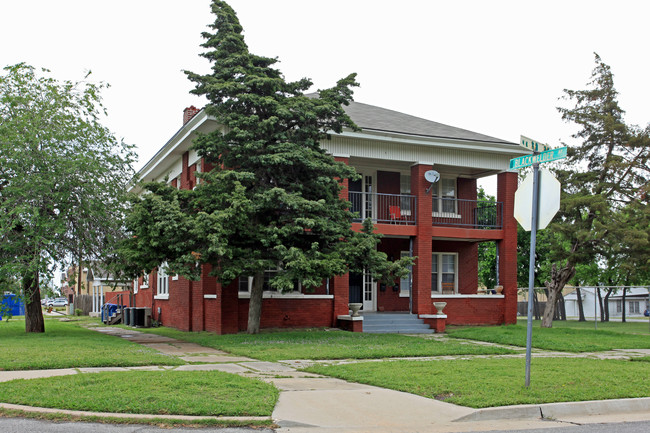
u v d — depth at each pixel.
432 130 23.39
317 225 16.34
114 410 7.13
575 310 46.94
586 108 24.41
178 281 23.28
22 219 16.78
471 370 10.52
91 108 18.45
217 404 7.44
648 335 19.81
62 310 55.28
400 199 24.20
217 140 16.75
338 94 17.34
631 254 22.05
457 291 25.02
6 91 17.50
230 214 14.97
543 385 9.03
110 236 18.28
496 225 23.70
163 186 16.42
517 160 9.45
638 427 7.31
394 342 15.95
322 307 20.69
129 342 15.68
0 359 11.00
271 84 16.61
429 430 7.03
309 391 8.79
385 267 16.98
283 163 16.22
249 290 20.47
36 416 6.94
